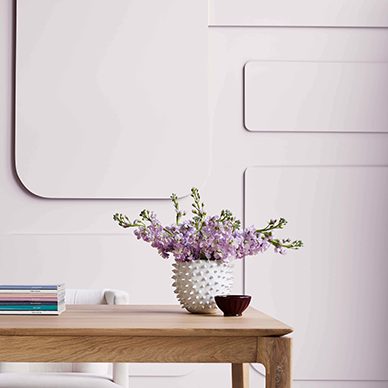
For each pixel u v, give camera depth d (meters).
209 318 2.73
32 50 4.51
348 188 4.57
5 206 4.50
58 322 2.54
